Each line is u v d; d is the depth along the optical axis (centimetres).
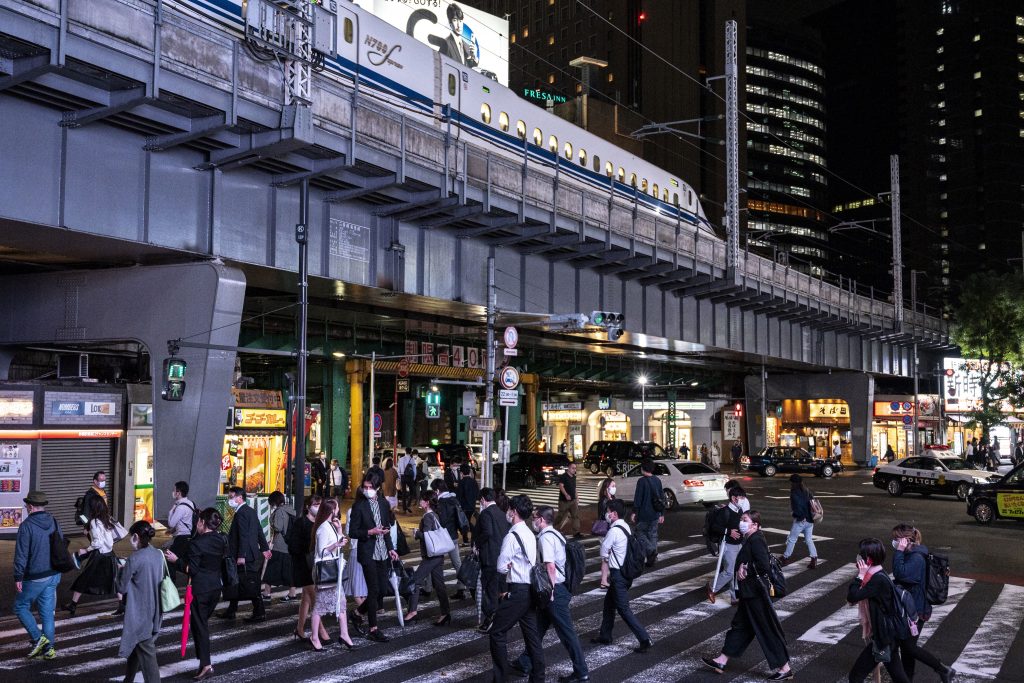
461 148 2430
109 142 1805
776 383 6975
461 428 5941
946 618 1320
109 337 2111
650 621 1286
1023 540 2295
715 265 3791
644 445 5234
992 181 16250
